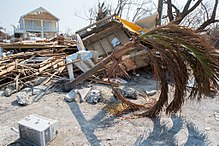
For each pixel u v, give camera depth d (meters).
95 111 3.78
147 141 2.76
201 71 2.64
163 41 2.66
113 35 7.83
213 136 2.90
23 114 3.55
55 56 7.93
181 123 3.29
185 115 3.60
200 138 2.85
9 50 9.14
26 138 2.65
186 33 2.57
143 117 3.51
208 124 3.29
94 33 8.13
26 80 5.38
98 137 2.85
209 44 2.60
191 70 2.83
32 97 4.39
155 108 3.44
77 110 3.80
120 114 3.64
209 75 2.59
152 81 6.10
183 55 2.69
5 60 6.64
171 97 4.26
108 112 3.73
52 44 9.91
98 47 7.59
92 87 5.12
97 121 3.37
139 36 2.98
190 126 3.20
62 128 3.07
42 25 33.00
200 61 2.55
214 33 4.39
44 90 4.80
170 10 11.03
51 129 2.68
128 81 6.03
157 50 2.80
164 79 3.10
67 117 3.48
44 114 3.57
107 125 3.22
